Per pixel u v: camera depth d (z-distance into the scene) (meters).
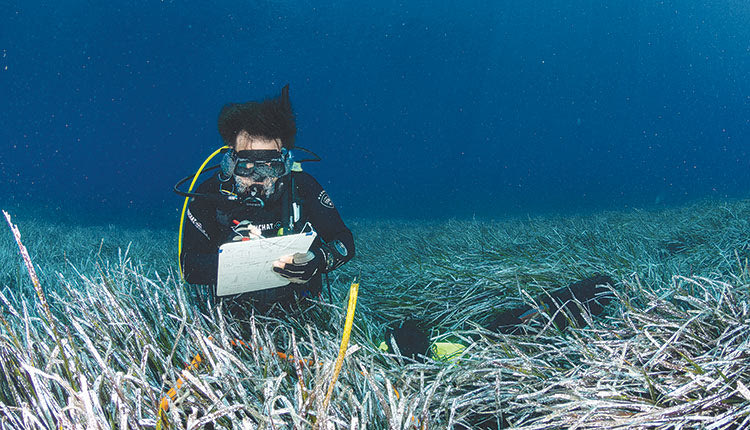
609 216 7.07
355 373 1.64
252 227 2.06
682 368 1.51
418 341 2.28
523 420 1.56
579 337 1.99
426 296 3.16
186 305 2.09
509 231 5.80
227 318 2.21
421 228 7.97
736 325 1.69
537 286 2.90
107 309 1.92
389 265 4.52
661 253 3.96
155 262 4.66
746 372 1.46
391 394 1.36
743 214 4.77
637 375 1.53
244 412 1.37
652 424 1.35
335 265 2.30
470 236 5.28
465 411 1.51
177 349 1.83
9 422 1.26
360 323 2.62
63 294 2.63
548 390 1.61
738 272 2.71
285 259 1.92
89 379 1.43
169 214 22.12
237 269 1.82
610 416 1.41
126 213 22.98
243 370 1.54
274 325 2.29
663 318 1.90
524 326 2.12
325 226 2.42
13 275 3.55
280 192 2.15
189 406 1.37
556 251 3.95
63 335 1.78
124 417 1.16
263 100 2.16
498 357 1.89
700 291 2.35
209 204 2.18
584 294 2.54
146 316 2.11
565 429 1.45
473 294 3.10
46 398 1.25
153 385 1.54
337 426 1.29
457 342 2.33
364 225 9.91
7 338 1.55
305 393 1.39
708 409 1.38
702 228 4.46
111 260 4.72
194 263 2.11
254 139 2.03
